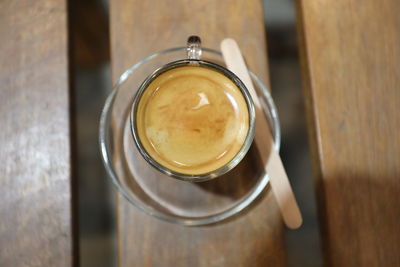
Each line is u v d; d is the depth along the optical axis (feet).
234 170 0.86
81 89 1.53
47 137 0.85
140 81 0.87
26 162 0.84
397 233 0.84
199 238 0.85
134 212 0.85
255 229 0.85
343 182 0.85
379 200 0.85
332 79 0.88
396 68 0.89
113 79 0.89
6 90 0.86
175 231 0.85
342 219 0.84
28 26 0.88
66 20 0.89
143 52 0.89
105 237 1.54
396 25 0.90
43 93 0.86
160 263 0.84
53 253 0.82
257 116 0.87
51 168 0.85
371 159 0.86
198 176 0.74
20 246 0.82
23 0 0.89
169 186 0.86
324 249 0.87
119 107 0.87
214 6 0.90
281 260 0.85
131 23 0.89
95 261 1.52
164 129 0.80
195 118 0.81
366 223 0.84
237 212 0.85
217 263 0.84
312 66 0.89
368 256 0.83
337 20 0.90
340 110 0.87
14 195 0.84
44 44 0.88
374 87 0.88
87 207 1.54
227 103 0.82
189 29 0.90
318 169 0.87
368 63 0.89
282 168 0.86
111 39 0.89
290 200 0.85
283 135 1.49
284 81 1.51
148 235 0.84
